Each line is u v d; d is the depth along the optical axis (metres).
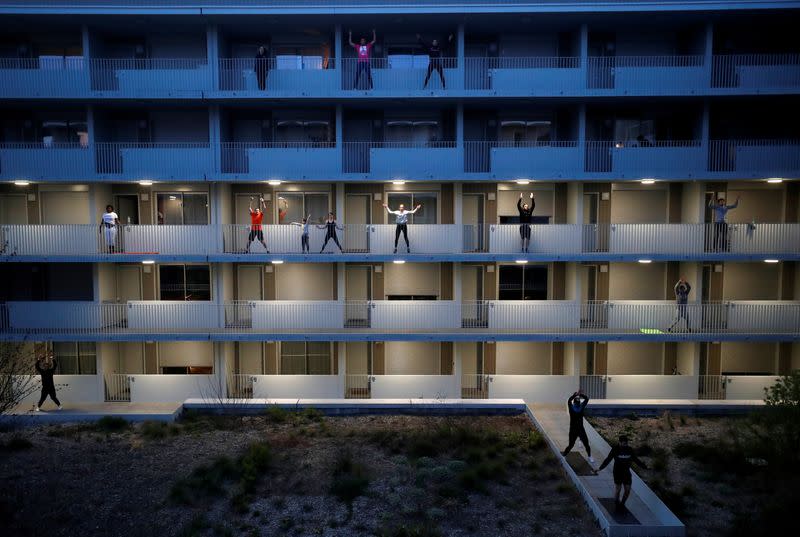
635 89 17.27
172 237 17.92
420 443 14.69
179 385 18.11
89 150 17.64
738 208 19.20
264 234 18.16
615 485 11.59
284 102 17.94
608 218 18.88
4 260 17.38
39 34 18.42
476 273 19.34
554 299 19.08
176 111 19.08
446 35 18.83
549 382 18.12
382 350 19.20
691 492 12.33
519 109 18.86
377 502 12.01
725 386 18.12
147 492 12.34
